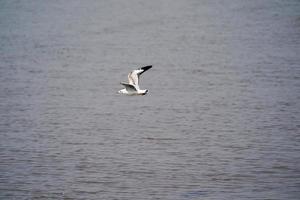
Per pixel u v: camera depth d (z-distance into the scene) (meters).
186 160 37.19
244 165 36.22
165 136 41.34
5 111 47.03
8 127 43.53
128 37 74.44
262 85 52.31
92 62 62.25
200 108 47.03
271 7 90.94
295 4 92.81
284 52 63.47
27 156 38.16
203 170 35.72
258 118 44.38
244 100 48.53
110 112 46.56
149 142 40.31
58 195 33.22
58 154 38.44
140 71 34.59
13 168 36.44
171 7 95.38
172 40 72.12
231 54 63.72
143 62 62.06
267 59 60.75
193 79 55.03
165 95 50.56
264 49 65.25
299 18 81.94
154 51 66.69
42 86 53.78
